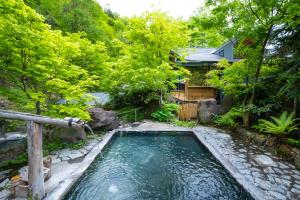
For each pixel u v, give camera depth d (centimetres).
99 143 680
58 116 594
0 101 713
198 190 435
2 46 463
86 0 2022
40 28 516
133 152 675
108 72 1070
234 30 725
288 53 744
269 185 400
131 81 1051
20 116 328
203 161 591
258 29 681
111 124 859
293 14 596
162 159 614
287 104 784
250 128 802
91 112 814
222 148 639
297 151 536
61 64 591
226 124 913
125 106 1191
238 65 832
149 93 1120
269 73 800
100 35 1669
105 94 1344
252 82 838
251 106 794
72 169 470
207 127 932
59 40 588
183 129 881
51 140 648
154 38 970
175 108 1057
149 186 455
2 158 518
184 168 548
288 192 373
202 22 779
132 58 1038
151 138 832
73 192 413
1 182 404
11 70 509
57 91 583
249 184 404
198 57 1355
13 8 436
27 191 344
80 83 638
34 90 574
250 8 690
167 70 966
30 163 338
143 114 1106
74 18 1553
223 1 711
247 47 782
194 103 1064
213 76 973
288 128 604
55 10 1576
